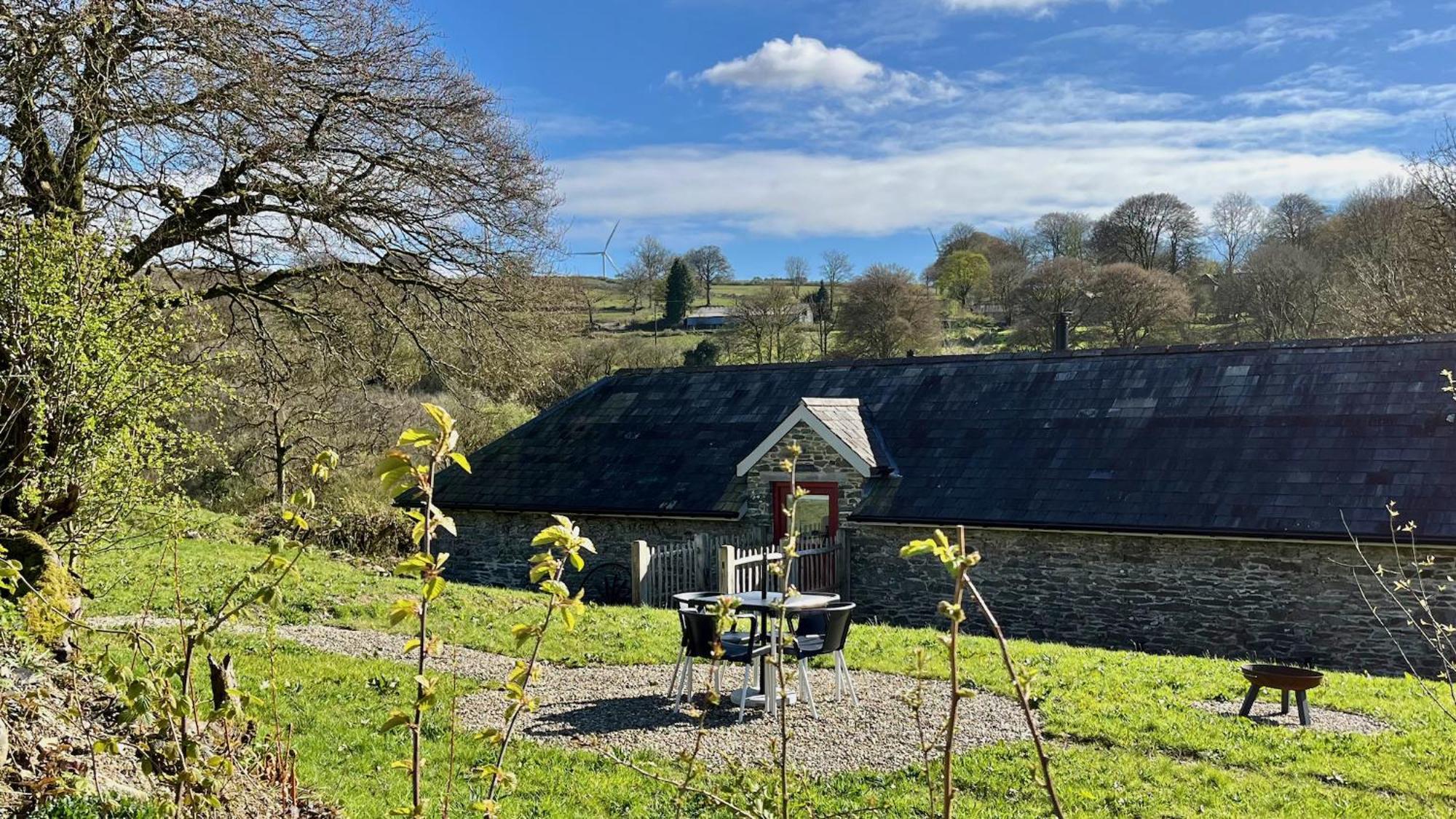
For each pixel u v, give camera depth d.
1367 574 16.09
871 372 23.78
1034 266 63.25
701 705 11.34
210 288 18.50
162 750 5.43
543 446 24.98
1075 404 20.61
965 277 68.38
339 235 18.16
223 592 15.35
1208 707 11.77
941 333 55.84
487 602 17.25
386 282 20.34
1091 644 18.02
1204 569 17.23
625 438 24.33
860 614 20.00
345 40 17.41
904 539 19.66
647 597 19.20
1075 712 11.20
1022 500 18.80
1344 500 16.56
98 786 6.11
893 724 10.76
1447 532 15.46
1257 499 17.16
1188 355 20.59
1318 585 16.44
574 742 10.12
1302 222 55.16
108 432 10.09
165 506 10.74
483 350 20.12
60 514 9.59
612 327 63.38
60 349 9.59
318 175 17.38
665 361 45.44
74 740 6.71
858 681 12.60
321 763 9.02
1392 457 16.98
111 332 10.13
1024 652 14.53
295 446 27.22
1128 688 12.38
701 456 22.84
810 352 52.72
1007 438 20.41
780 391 24.31
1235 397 19.30
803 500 20.84
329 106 17.09
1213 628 17.14
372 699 11.19
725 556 16.36
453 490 24.25
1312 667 16.36
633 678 12.78
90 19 13.61
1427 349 18.53
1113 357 21.31
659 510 21.59
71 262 9.97
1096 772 9.42
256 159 16.31
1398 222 37.81
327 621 15.24
